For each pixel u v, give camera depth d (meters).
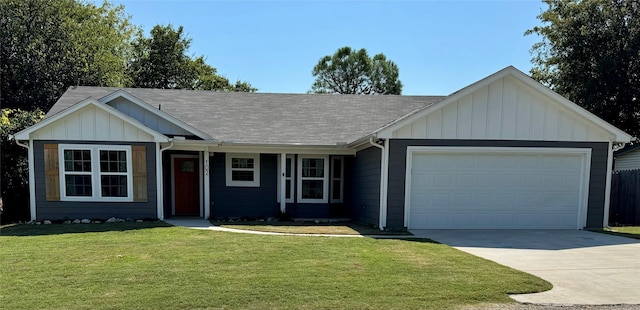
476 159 10.52
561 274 5.91
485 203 10.57
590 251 7.70
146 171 11.22
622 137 10.62
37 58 19.94
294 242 8.11
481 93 10.36
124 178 11.19
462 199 10.52
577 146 10.61
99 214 11.13
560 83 22.34
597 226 10.76
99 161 11.06
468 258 6.84
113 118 11.07
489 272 5.88
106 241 8.02
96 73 22.70
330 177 13.50
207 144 11.73
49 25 21.00
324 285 5.11
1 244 7.71
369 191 11.36
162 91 14.94
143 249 7.26
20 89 19.48
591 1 20.08
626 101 20.27
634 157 17.11
